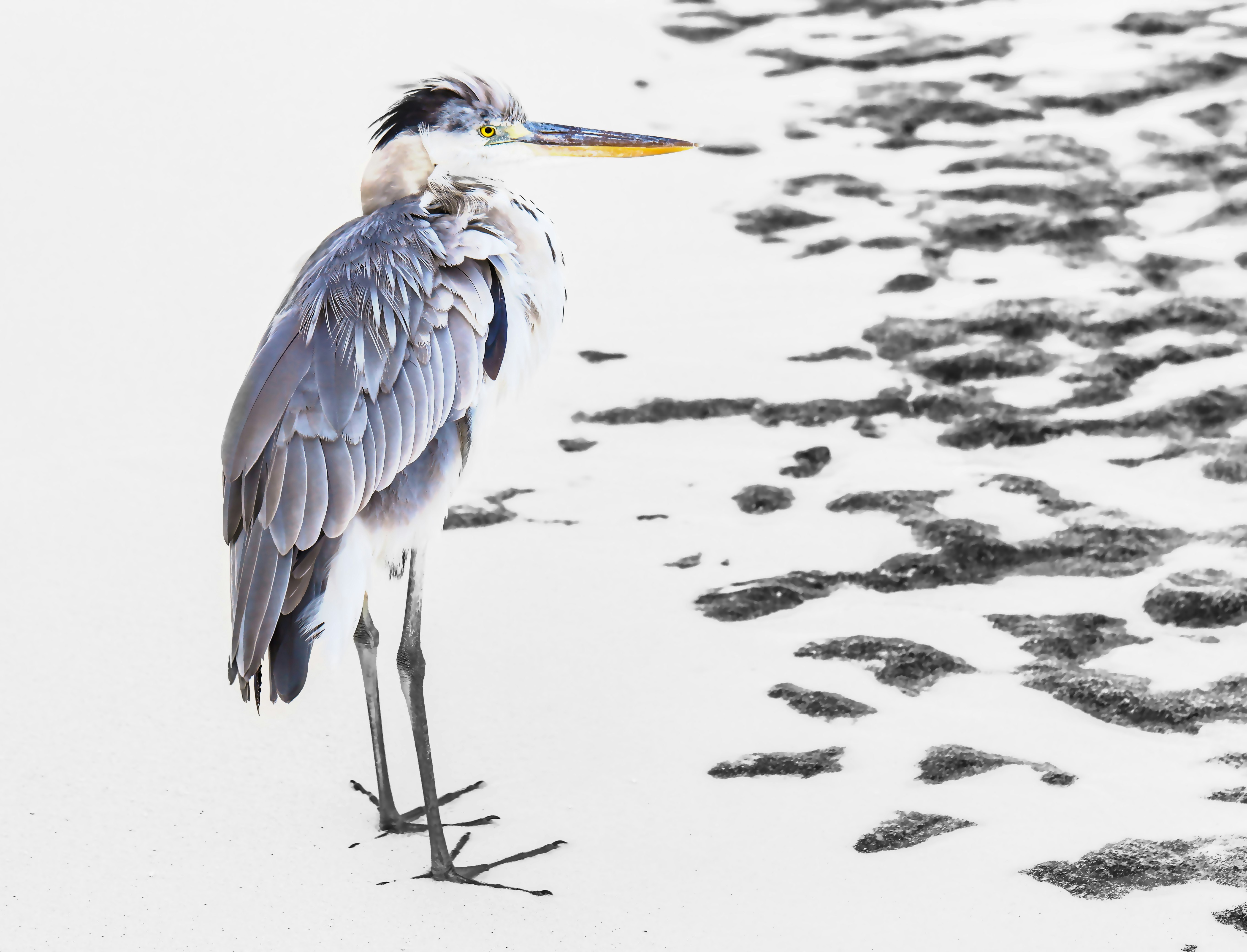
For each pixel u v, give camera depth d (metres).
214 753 7.92
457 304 7.10
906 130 18.00
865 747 7.89
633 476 11.39
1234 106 18.09
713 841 7.13
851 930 6.42
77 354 13.03
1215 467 11.05
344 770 7.84
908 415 12.23
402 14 21.00
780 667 8.73
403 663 7.04
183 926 6.57
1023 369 12.80
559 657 8.88
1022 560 9.95
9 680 8.48
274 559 6.49
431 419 6.90
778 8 22.00
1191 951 6.16
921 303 14.05
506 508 10.91
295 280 7.43
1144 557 9.87
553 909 6.66
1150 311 13.62
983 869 6.81
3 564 9.80
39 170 16.44
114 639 8.95
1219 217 15.54
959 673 8.62
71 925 6.54
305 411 6.65
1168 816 7.15
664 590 9.70
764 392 12.59
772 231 15.73
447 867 6.90
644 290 14.52
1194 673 8.49
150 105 18.09
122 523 10.43
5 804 7.40
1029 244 15.21
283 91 18.55
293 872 6.98
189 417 12.09
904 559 9.93
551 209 16.22
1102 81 18.97
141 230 15.31
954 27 21.16
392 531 6.94
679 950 6.34
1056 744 7.86
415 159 7.90
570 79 19.20
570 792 7.59
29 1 21.00
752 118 18.42
